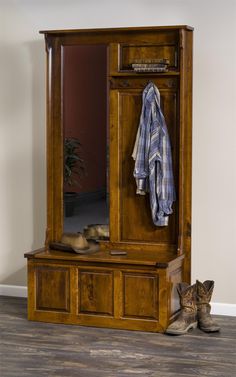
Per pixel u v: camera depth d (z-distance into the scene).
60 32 5.20
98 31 5.13
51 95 5.34
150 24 5.25
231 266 5.15
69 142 5.34
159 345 4.46
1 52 5.68
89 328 4.86
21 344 4.47
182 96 4.98
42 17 5.55
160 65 4.96
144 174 5.02
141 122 5.04
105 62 5.20
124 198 5.21
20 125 5.68
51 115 5.36
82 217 5.33
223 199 5.13
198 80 5.12
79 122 5.31
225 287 5.18
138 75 5.07
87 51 5.24
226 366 4.07
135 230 5.20
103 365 4.09
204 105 5.12
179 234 5.03
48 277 4.98
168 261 4.73
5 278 5.82
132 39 5.13
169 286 4.77
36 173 5.67
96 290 4.87
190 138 5.11
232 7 5.03
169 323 4.78
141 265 4.73
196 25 5.12
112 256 4.93
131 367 4.05
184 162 5.10
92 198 5.30
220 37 5.07
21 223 5.74
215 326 4.76
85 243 5.14
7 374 3.93
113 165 5.21
